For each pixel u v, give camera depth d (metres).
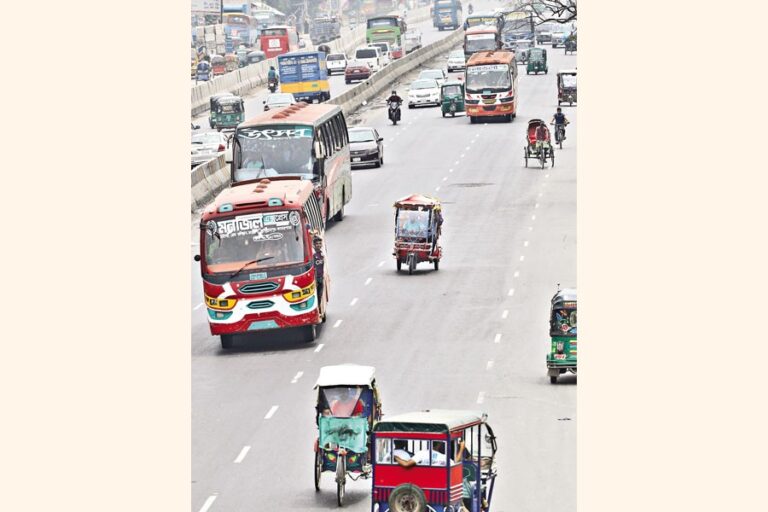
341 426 32.16
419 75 147.75
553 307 41.22
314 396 41.00
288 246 47.72
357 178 87.75
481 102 111.25
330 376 32.84
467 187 81.81
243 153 65.25
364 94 132.00
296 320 47.47
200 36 174.12
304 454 35.31
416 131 109.88
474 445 30.86
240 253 47.78
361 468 32.09
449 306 52.62
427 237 59.00
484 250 63.69
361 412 32.50
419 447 27.92
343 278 58.94
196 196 76.06
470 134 105.94
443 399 39.72
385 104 130.12
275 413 39.25
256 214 47.91
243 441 36.53
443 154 96.25
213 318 47.56
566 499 30.83
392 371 43.31
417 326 49.59
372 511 28.12
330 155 69.62
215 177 81.88
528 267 59.31
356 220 73.44
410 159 94.75
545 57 148.50
